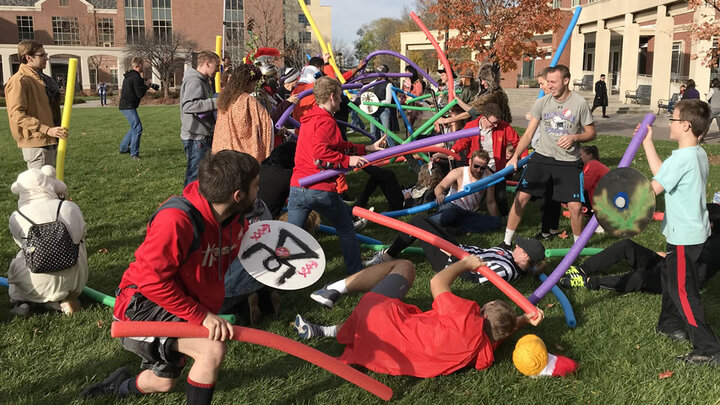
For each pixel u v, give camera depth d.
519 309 4.36
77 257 4.10
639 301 4.52
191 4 70.00
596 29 32.59
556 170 5.82
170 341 2.73
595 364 3.61
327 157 4.58
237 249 2.86
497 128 6.91
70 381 3.39
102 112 28.12
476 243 6.10
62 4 70.31
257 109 5.38
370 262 5.18
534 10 14.25
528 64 44.66
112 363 3.57
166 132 16.94
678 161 3.51
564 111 5.70
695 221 3.54
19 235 4.09
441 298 3.48
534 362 3.36
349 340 3.56
